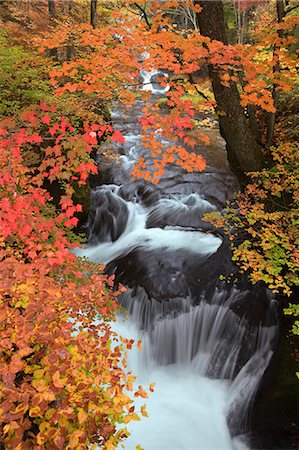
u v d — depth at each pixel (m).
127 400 2.83
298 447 4.90
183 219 9.49
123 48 5.37
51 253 3.89
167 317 6.71
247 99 5.21
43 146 7.38
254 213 5.66
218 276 6.85
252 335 6.03
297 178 6.22
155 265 7.76
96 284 3.89
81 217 9.40
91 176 10.81
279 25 5.28
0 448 2.46
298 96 7.73
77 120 8.70
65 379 2.65
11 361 2.53
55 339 2.90
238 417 5.53
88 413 2.77
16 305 3.13
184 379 6.33
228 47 4.92
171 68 5.03
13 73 8.91
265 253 5.26
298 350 5.53
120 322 6.92
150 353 6.61
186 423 5.55
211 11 5.45
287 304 5.99
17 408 2.34
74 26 10.97
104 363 3.08
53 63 10.30
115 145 12.23
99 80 6.24
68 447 2.38
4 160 4.09
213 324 6.43
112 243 9.48
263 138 7.68
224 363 6.16
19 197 3.95
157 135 12.94
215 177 10.62
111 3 14.55
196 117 14.40
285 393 5.25
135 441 5.19
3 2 15.40
